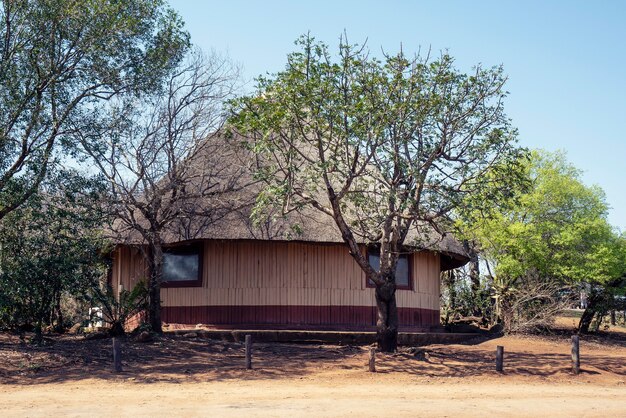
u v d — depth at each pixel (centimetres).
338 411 1370
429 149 1975
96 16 2105
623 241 2825
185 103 2272
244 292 2448
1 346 2027
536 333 2820
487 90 1975
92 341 2167
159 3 2252
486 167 1969
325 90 1870
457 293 3212
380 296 2144
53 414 1287
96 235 2277
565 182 2784
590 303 2961
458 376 1861
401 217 1997
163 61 2222
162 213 2252
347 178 1900
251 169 2064
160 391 1550
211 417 1284
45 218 2058
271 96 1880
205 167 2377
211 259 2470
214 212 2319
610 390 1752
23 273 2048
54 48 2091
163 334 2264
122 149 2184
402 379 1791
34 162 1992
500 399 1575
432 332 2652
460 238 2783
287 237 2091
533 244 2695
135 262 2592
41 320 2181
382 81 1903
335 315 2461
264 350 2130
